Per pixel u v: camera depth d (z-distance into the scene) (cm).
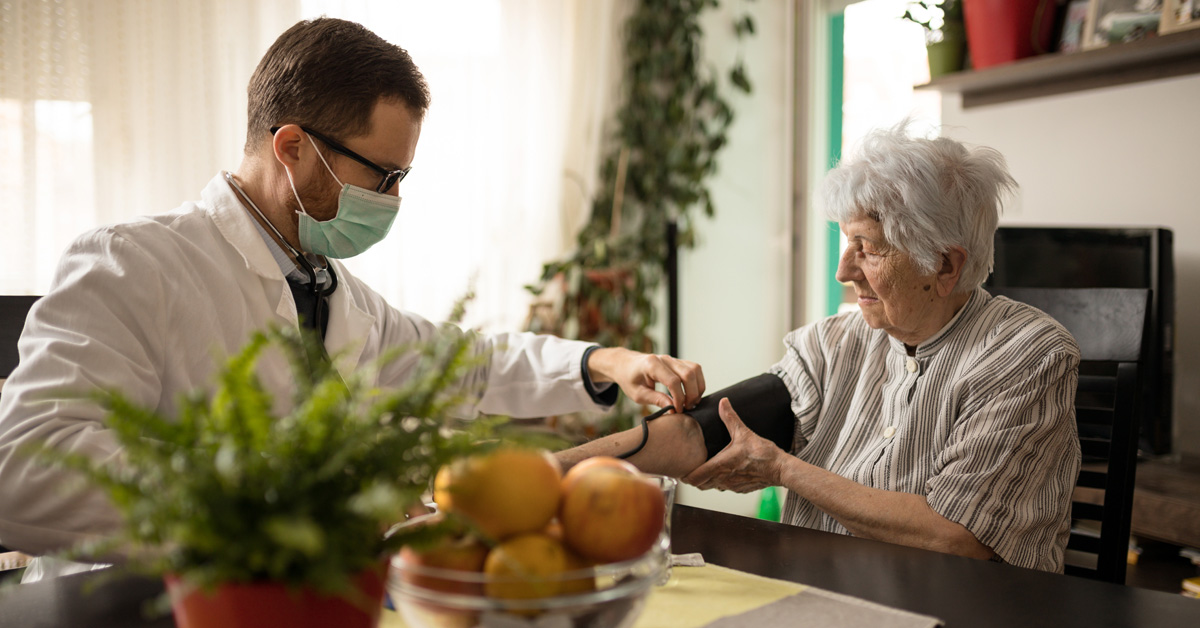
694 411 132
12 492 81
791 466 120
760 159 349
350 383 51
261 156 122
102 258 107
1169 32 231
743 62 346
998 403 113
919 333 125
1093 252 241
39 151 212
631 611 52
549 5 293
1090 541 127
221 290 117
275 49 119
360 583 47
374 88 117
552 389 143
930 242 116
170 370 111
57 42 213
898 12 309
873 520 111
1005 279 254
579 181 302
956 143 122
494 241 283
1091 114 263
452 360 51
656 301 332
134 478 45
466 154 274
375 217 124
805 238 336
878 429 131
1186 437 251
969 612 72
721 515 104
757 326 350
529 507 51
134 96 222
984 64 271
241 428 44
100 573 81
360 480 46
